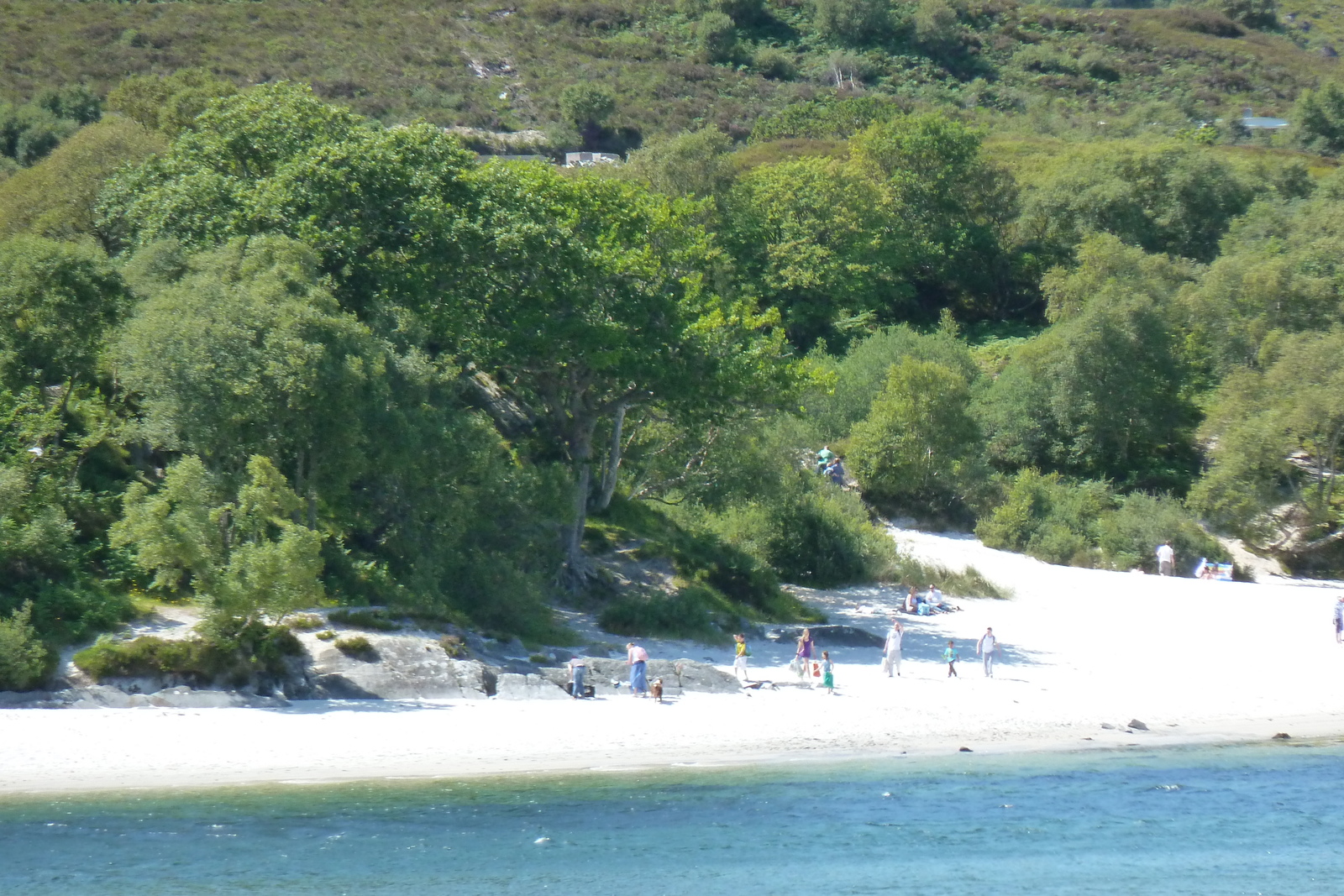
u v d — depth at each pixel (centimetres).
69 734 8194
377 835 7144
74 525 10081
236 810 7350
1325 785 8906
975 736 10025
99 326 11625
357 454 10869
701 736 9488
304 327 10725
